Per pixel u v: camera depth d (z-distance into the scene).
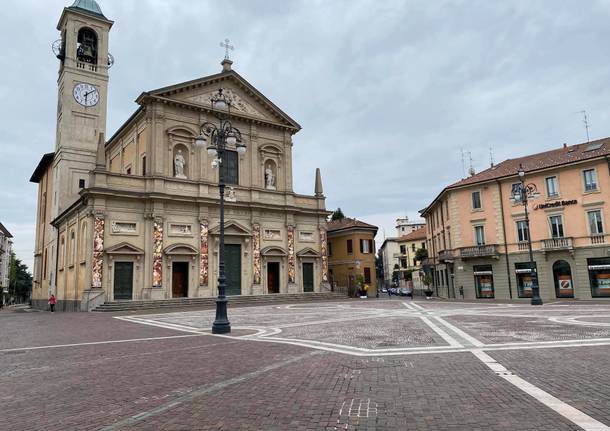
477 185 45.34
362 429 5.82
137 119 43.72
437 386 7.85
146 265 38.31
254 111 47.41
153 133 40.66
